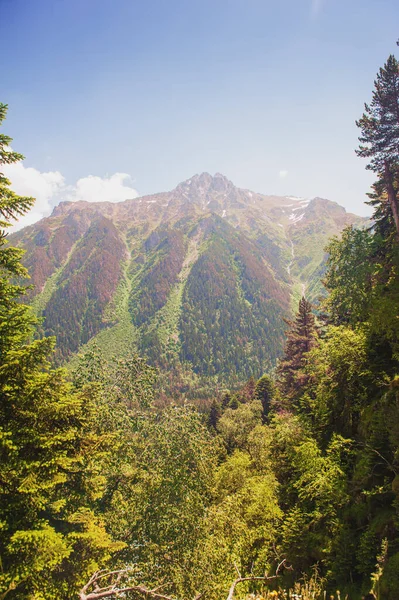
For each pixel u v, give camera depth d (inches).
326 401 871.1
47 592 352.2
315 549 668.7
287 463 923.4
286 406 1279.5
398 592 416.8
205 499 670.5
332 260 1043.3
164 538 579.8
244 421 1802.4
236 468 1040.8
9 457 354.6
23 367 378.9
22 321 421.7
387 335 707.4
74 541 409.4
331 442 804.6
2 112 406.9
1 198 416.8
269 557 735.7
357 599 504.4
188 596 521.7
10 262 427.5
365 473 630.5
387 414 612.1
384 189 1040.2
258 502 796.0
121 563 569.3
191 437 648.4
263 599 317.4
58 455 385.1
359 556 549.0
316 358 962.7
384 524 548.1
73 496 460.8
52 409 396.2
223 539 611.5
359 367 784.3
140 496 612.7
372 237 984.9
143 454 647.8
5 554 340.5
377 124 950.4
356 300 909.2
